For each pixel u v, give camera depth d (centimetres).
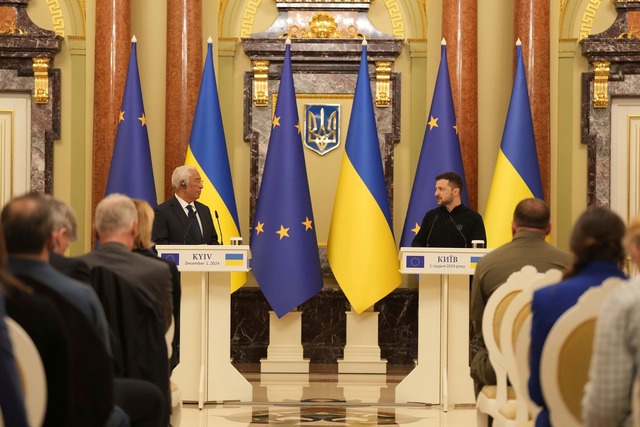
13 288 478
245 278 1466
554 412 531
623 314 436
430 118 1472
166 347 675
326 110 1631
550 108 1595
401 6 1642
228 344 1130
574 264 561
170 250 1077
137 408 637
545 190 1552
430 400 1122
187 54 1566
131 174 1443
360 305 1413
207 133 1452
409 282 1611
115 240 702
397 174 1633
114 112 1554
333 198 1628
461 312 1116
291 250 1416
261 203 1430
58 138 1619
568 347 525
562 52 1631
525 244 802
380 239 1418
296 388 1295
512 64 1584
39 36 1606
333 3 1639
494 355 736
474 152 1570
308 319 1599
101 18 1561
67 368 488
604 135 1625
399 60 1639
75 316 495
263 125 1631
